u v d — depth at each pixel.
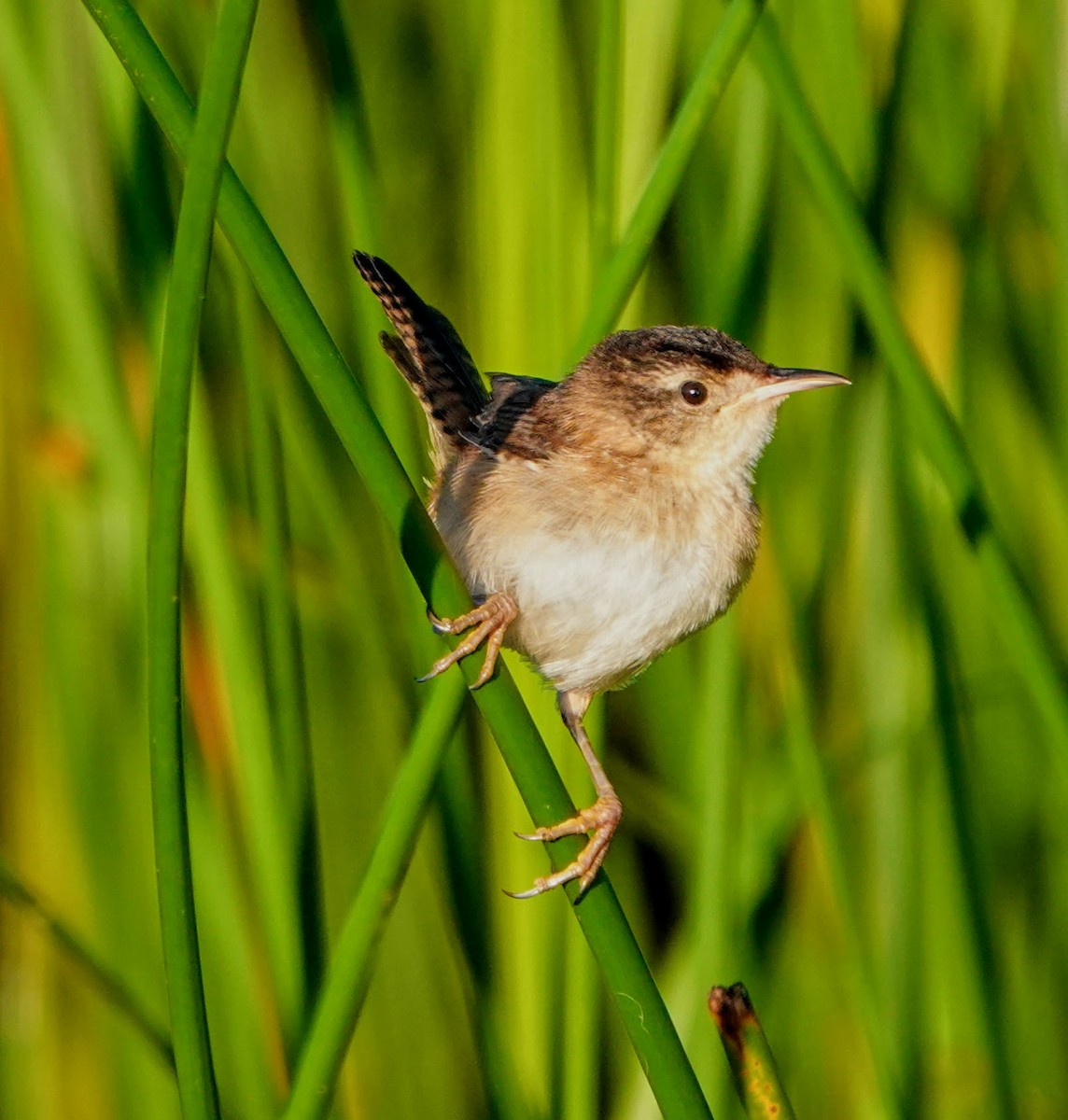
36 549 8.48
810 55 8.95
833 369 9.55
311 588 9.14
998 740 9.73
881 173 7.97
